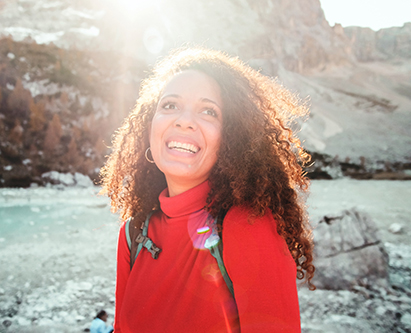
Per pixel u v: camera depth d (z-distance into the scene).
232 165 0.97
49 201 9.84
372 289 3.51
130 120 1.43
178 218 1.01
